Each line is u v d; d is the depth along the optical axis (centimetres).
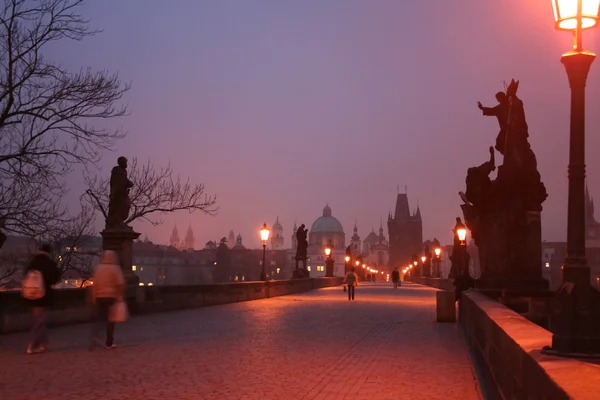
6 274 3319
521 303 1880
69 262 3466
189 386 995
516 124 2017
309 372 1135
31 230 2766
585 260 624
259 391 962
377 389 988
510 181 2003
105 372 1118
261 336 1722
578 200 643
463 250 3969
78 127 2716
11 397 902
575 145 653
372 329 1953
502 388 747
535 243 1980
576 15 648
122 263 2498
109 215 2534
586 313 598
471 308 1450
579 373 457
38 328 1358
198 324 2084
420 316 2528
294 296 4466
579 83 656
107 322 1432
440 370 1170
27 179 2634
